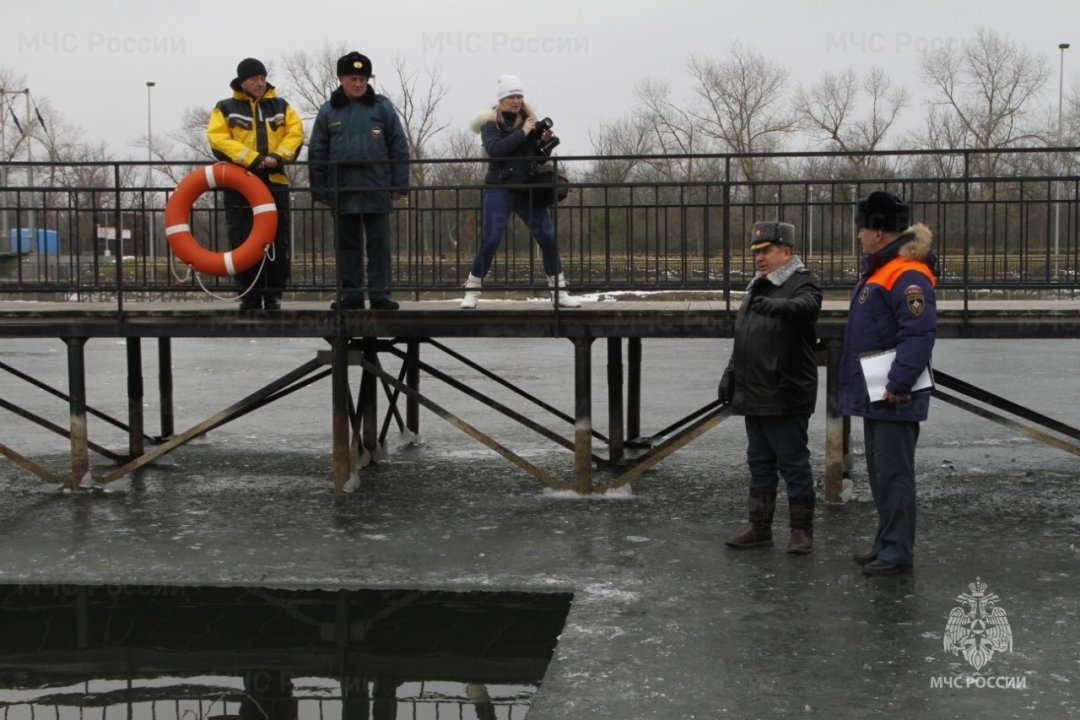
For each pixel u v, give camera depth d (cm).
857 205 629
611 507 802
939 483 884
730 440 1116
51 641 562
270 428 1205
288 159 841
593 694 464
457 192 850
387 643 557
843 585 606
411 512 794
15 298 1507
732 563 652
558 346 2272
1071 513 776
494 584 623
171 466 977
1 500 840
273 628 575
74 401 857
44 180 3058
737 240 1072
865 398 618
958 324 785
